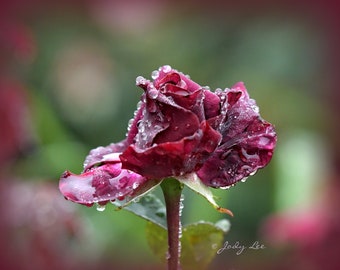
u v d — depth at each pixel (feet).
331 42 3.80
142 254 2.91
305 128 3.56
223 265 2.50
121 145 1.72
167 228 1.70
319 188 3.01
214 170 1.66
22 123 3.16
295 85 3.75
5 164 3.08
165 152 1.59
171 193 1.66
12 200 2.78
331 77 3.76
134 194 1.64
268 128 1.68
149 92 1.61
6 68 3.26
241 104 1.70
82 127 3.79
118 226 3.00
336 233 2.88
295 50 3.80
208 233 1.81
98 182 1.65
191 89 1.64
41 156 3.21
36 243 2.75
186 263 1.82
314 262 2.87
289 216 2.93
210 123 1.63
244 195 3.43
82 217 2.82
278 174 3.22
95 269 2.84
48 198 2.78
